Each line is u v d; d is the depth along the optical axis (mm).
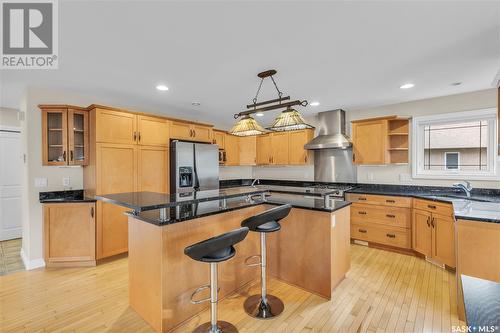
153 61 2314
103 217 3158
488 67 2482
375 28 1777
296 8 1542
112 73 2604
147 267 1978
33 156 3066
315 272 2389
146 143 3605
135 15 1603
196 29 1776
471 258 1988
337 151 4691
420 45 2029
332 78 2783
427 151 3820
